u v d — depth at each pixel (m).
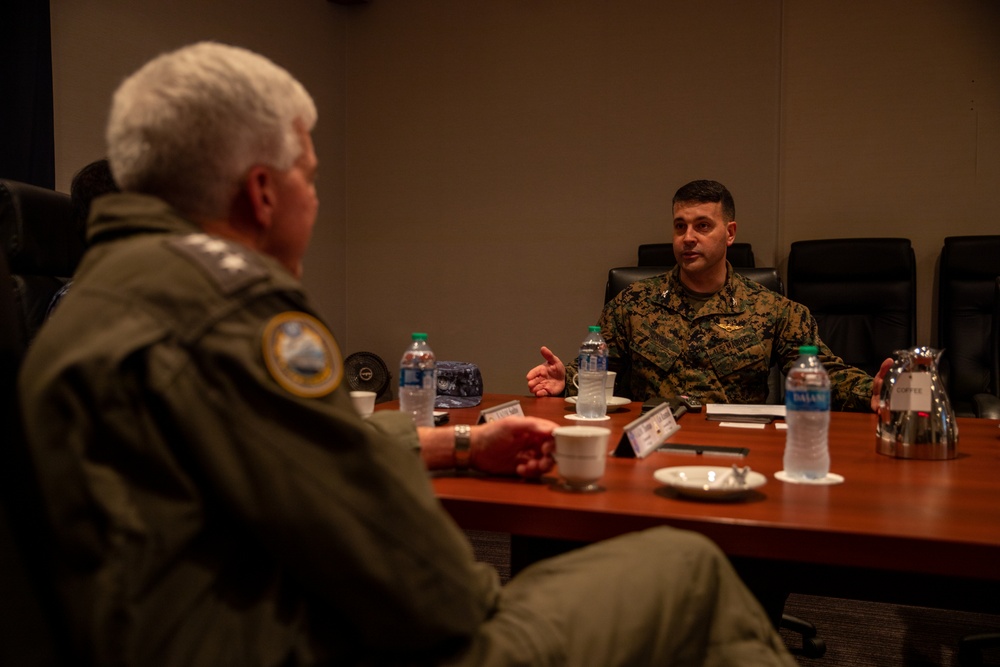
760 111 4.32
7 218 1.80
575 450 1.16
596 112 4.62
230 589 0.69
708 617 0.89
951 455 1.41
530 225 4.77
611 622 0.82
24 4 3.06
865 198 4.24
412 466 0.76
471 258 4.90
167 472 0.66
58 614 0.65
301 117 0.89
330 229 5.00
